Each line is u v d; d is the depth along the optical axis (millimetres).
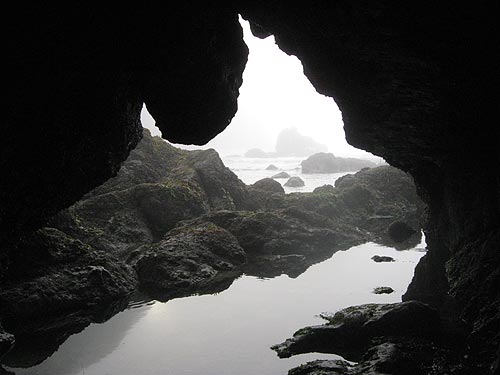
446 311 14227
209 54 12211
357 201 34875
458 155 14586
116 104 12148
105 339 13914
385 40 11016
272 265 22406
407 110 13805
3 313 14812
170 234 24594
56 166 11281
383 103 13953
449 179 16016
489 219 13648
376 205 34656
